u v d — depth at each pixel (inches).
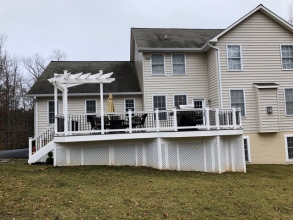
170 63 611.5
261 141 557.9
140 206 234.4
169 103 601.0
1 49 1304.1
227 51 569.0
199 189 299.1
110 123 423.8
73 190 273.4
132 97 624.7
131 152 434.3
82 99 609.0
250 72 570.6
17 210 210.7
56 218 199.2
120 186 298.5
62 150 412.8
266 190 313.0
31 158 433.4
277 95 557.3
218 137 414.0
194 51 612.7
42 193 256.7
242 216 222.8
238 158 444.1
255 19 583.2
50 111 600.4
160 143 408.5
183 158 416.2
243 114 560.1
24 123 1306.6
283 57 587.5
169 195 270.7
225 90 557.3
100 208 224.8
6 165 409.4
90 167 398.6
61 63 734.5
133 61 766.5
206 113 415.8
